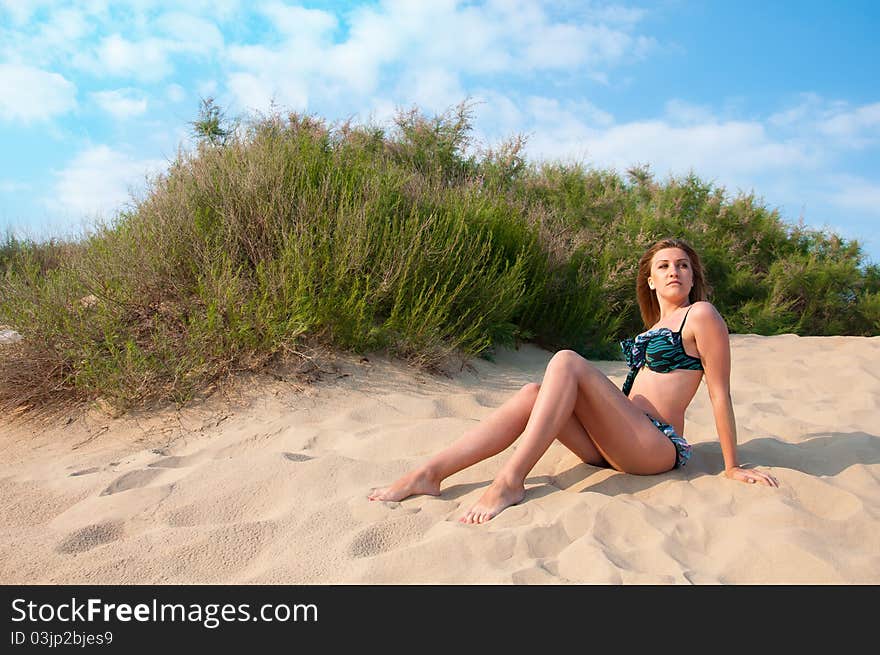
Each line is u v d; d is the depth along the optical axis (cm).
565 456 345
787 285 920
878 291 973
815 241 1011
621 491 296
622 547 246
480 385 521
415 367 515
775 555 232
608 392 295
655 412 319
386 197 589
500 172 934
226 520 290
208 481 319
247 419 421
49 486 327
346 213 542
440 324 545
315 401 445
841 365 610
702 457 339
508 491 284
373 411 436
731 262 920
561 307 674
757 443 354
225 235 529
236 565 250
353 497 296
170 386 440
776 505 267
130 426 416
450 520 275
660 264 335
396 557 242
